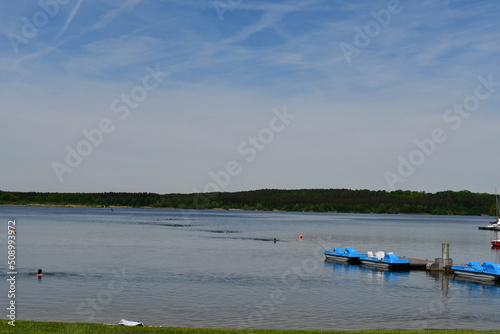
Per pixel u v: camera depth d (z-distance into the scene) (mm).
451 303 43938
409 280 56688
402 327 35000
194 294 45812
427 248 104688
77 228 149000
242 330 26078
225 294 46156
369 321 36781
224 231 152375
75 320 35312
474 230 191875
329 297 45750
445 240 130625
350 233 157375
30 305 40094
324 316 38156
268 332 25984
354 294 47531
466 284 54281
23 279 52562
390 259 64688
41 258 71375
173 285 50344
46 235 117312
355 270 64750
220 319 36625
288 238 126875
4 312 37562
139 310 38969
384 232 166625
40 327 24703
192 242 106062
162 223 199625
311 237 133250
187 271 60656
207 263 69250
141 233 132875
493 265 55000
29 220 197500
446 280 56875
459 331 28297
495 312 40500
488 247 111062
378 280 56469
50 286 48531
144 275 56625
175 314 37906
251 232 150125
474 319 37875
